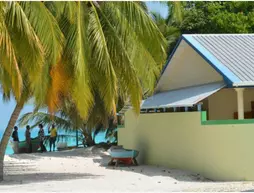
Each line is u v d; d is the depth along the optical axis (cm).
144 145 2252
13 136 3225
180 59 2180
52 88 1644
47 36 1434
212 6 3288
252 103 2156
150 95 2338
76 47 1521
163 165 2062
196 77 2088
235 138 1605
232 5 3359
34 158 2634
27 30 1364
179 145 1925
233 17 3175
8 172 1988
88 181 1619
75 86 1527
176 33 3294
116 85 1598
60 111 3200
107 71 1559
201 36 2155
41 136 3269
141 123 2286
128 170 1994
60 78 1630
